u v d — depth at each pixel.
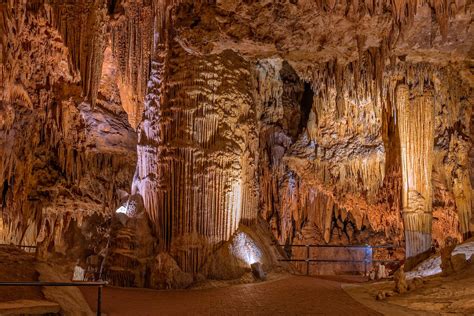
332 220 17.20
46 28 10.53
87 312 6.51
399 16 8.95
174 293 8.74
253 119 11.37
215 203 10.12
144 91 10.95
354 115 12.86
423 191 10.90
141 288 9.32
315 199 16.36
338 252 16.61
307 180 14.39
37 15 10.27
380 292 7.89
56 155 13.27
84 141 13.52
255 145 11.53
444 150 12.07
